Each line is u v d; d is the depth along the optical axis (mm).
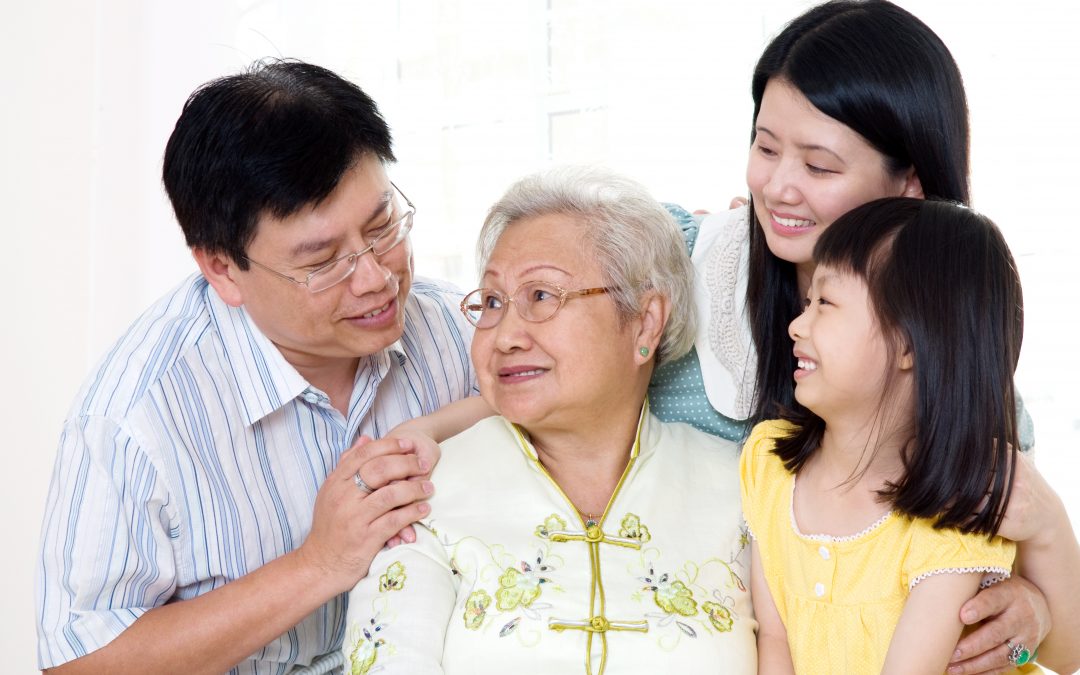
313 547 1494
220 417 1581
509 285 1515
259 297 1520
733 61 2586
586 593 1432
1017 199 2352
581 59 2746
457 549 1481
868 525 1376
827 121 1436
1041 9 2314
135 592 1509
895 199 1370
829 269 1349
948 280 1285
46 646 1467
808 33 1480
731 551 1524
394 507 1496
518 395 1503
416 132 2914
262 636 1486
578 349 1485
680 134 2637
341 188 1458
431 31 2895
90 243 3000
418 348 1869
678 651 1397
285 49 3012
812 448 1466
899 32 1432
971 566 1292
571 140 2771
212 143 1430
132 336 1593
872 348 1312
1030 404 2383
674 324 1635
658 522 1517
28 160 2912
